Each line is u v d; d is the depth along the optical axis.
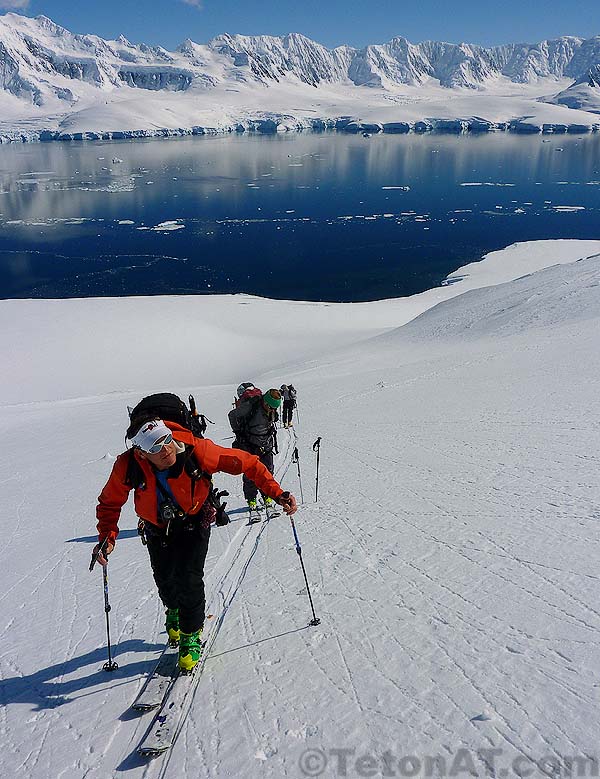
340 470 8.05
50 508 8.27
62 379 45.31
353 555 4.81
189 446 3.14
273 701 2.99
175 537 3.22
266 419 6.56
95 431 16.36
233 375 45.41
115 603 4.45
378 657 3.24
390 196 157.38
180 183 181.12
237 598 4.27
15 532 7.28
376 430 10.60
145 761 2.72
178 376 46.25
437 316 41.25
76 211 132.75
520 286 40.28
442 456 7.95
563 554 4.20
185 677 3.28
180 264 90.88
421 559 4.51
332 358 35.69
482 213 131.62
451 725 2.61
